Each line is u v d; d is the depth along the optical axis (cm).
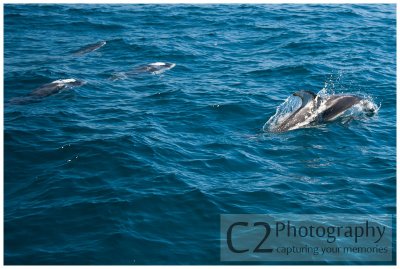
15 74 2958
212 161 2028
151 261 1525
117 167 1944
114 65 3162
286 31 3725
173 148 2105
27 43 3531
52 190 1814
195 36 3650
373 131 2305
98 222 1656
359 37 3606
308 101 2364
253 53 3328
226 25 3881
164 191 1808
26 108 2467
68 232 1620
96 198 1764
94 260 1517
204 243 1595
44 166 1955
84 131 2219
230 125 2350
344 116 2403
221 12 4172
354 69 3039
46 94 2644
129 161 1978
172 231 1639
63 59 3247
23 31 3759
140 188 1822
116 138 2130
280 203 1786
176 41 3547
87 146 2066
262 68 3052
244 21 3959
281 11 4194
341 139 2233
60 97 2609
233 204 1766
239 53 3338
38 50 3406
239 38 3609
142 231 1630
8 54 3316
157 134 2216
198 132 2272
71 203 1739
